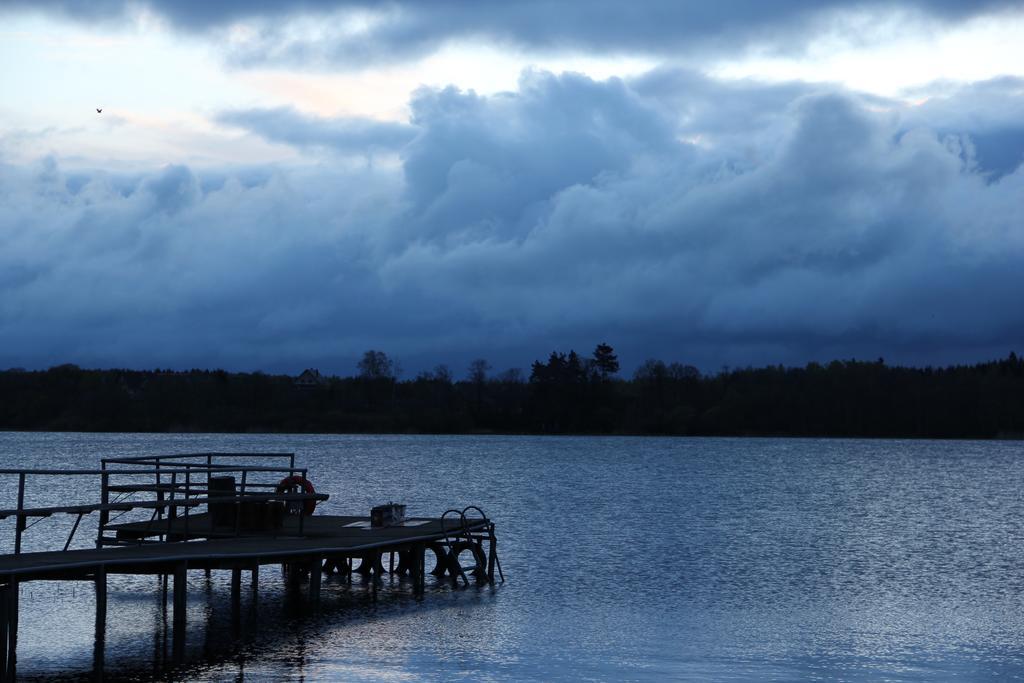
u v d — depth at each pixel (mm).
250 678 17328
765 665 19016
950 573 31156
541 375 173500
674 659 19344
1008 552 36562
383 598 24656
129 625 21109
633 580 28734
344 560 27812
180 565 19016
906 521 48188
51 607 22906
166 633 20406
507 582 27719
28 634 20266
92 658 18406
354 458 110625
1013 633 22031
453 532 25891
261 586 26016
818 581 29250
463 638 20594
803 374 177875
